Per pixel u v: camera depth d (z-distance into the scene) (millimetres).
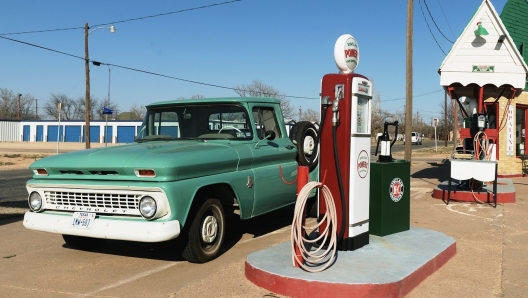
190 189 5195
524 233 7262
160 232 4859
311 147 7555
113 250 6285
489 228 7594
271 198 6594
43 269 5453
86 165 5266
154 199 4957
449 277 5066
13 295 4582
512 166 15734
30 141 68312
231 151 5961
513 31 16688
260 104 6844
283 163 7004
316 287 4281
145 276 5137
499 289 4750
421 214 8852
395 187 6309
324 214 5484
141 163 5031
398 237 6090
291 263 4855
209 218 5617
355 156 5363
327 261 4930
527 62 16297
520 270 5426
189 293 4562
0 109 96625
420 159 29812
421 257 5160
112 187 5133
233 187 5805
